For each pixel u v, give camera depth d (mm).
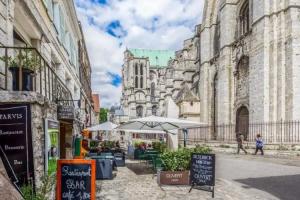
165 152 12570
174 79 59344
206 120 44531
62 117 9375
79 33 28234
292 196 9859
